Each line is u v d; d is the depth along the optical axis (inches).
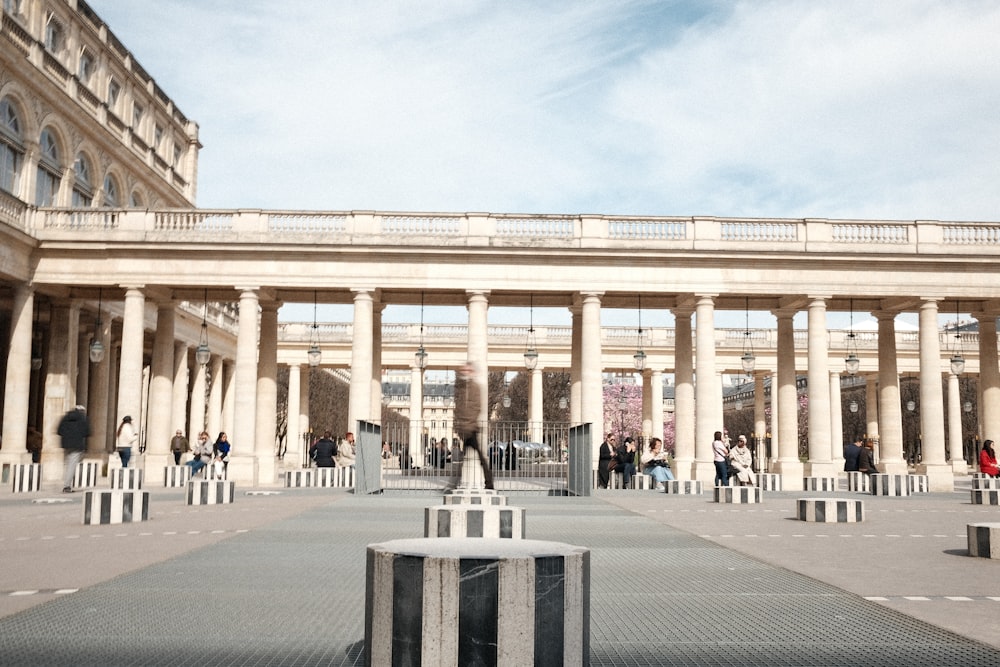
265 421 1510.8
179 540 564.4
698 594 386.3
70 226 1412.4
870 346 2325.3
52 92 1444.4
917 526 700.0
